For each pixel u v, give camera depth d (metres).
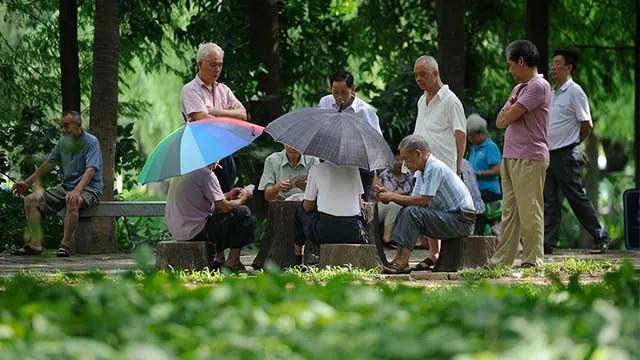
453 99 15.73
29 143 21.41
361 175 15.91
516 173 15.05
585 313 7.05
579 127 18.39
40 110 21.94
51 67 26.39
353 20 27.52
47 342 6.34
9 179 21.73
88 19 26.70
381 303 7.54
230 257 14.88
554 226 18.69
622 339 6.14
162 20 25.77
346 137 14.28
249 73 23.64
